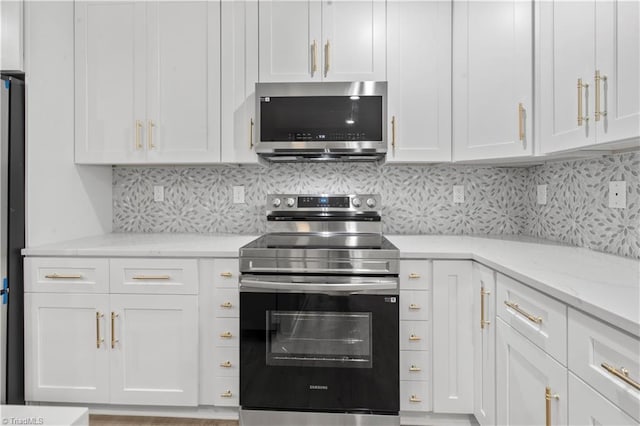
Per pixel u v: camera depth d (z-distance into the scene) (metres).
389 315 1.73
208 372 1.87
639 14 1.10
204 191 2.53
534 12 1.68
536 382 1.20
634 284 1.10
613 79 1.21
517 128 1.77
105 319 1.88
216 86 2.15
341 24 2.10
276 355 1.76
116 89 2.18
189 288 1.86
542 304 1.16
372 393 1.74
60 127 2.11
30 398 1.90
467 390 1.79
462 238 2.22
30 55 1.92
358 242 2.03
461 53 2.03
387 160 2.11
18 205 1.88
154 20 2.16
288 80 2.12
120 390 1.88
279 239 2.12
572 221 1.93
